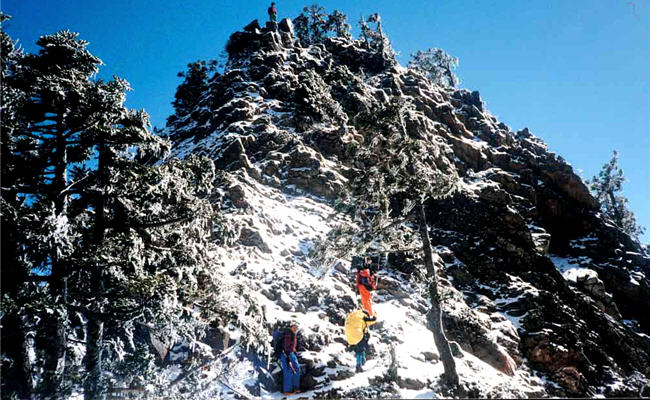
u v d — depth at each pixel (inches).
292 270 642.8
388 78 1433.3
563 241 1118.4
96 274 367.9
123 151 414.6
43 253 328.2
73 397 346.0
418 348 519.5
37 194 376.5
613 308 877.2
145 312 366.3
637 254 1092.5
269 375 441.7
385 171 526.0
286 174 963.3
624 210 1743.4
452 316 611.2
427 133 1133.1
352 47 1769.2
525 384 551.5
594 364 669.3
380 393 416.5
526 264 845.2
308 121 1133.1
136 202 411.2
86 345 358.0
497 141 1321.4
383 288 660.7
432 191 506.0
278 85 1333.7
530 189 1117.1
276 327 498.9
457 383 432.5
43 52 413.1
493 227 888.3
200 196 774.5
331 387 424.8
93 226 398.3
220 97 1348.4
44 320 336.2
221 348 466.6
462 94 1571.1
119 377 365.4
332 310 572.1
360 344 464.1
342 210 527.2
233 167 922.1
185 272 395.2
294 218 820.0
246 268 610.5
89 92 381.1
